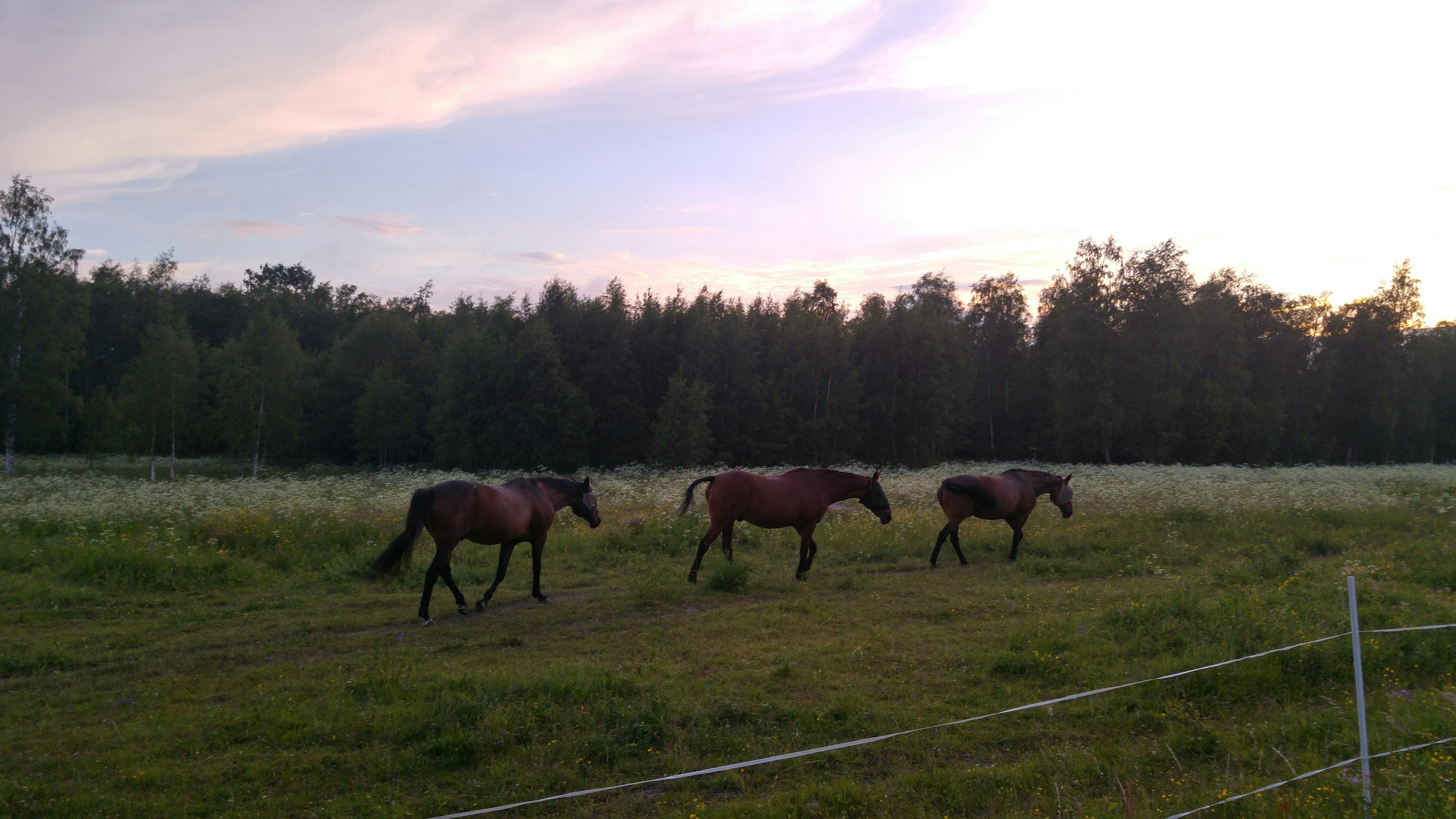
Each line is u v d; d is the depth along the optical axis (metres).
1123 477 26.42
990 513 12.63
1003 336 64.50
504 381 44.69
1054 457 55.66
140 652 7.58
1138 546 13.19
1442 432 61.16
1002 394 65.38
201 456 53.88
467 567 11.50
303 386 47.44
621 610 9.38
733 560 11.52
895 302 57.78
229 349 50.53
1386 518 16.06
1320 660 6.47
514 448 43.94
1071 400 49.56
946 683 6.59
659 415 43.56
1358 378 56.59
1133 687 6.21
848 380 52.09
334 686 6.55
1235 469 31.55
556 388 44.09
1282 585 9.38
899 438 54.81
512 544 9.80
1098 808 4.26
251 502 16.28
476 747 5.09
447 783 4.80
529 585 10.77
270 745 5.32
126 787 4.74
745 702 5.97
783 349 52.44
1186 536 14.55
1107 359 47.62
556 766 4.94
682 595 10.09
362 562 11.43
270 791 4.68
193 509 14.83
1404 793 4.10
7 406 33.94
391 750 5.23
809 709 5.86
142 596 9.80
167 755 5.16
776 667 7.06
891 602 9.70
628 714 5.57
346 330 76.12
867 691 6.40
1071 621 8.32
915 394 54.31
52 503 15.24
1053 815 4.32
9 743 5.38
